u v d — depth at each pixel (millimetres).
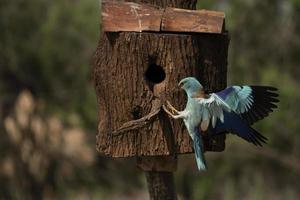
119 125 8898
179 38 8781
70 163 20094
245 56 16391
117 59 8852
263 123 15508
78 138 19672
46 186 20406
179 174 16531
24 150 20297
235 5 16281
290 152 16312
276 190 16750
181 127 8750
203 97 8102
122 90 8852
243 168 16391
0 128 20422
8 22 19344
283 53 16562
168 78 8781
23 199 20484
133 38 8781
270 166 16438
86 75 18891
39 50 19203
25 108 20031
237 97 7906
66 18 18891
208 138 8484
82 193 20234
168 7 8969
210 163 16438
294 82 16375
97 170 19969
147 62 8797
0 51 19438
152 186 9383
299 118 15766
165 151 8758
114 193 19953
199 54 8891
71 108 19141
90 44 18984
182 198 16688
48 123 19891
